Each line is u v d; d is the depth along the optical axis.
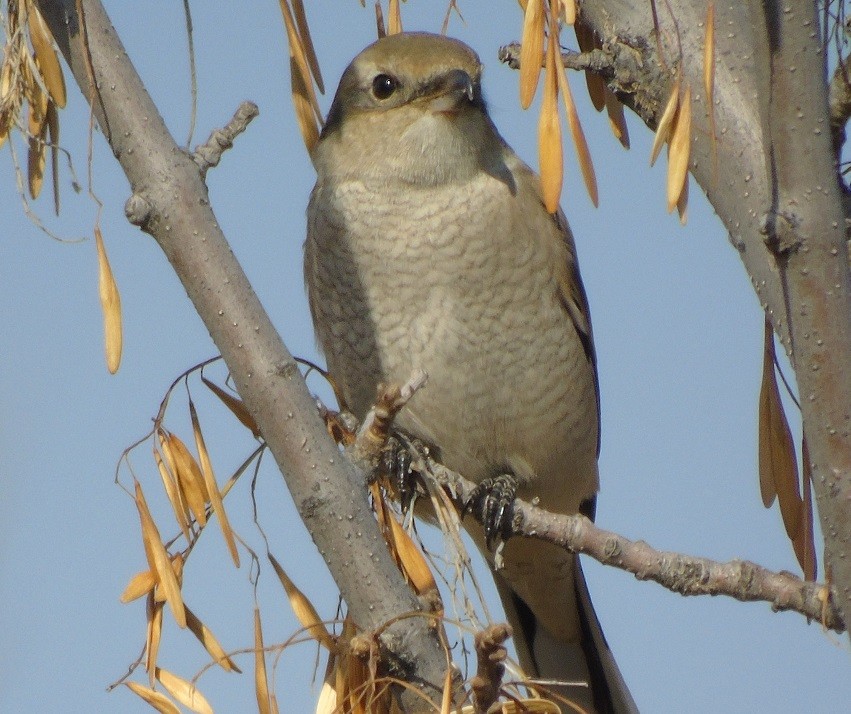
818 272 4.12
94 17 4.70
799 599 5.39
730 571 5.58
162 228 4.60
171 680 4.66
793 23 4.06
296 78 5.69
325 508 4.59
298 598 4.87
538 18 4.20
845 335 4.13
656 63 5.28
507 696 4.45
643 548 5.89
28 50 4.78
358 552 4.59
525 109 4.18
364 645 4.47
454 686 4.58
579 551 6.05
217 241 4.62
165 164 4.62
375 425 4.72
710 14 4.30
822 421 4.18
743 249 4.80
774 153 4.14
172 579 4.73
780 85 4.09
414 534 5.54
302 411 4.61
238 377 4.62
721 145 4.89
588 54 5.41
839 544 4.18
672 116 4.32
